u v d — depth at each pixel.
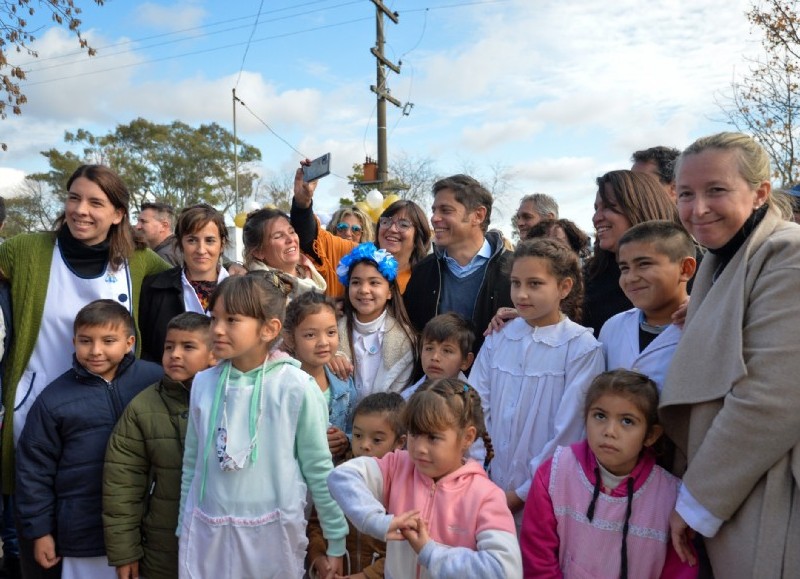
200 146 43.06
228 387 2.38
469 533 1.97
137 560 2.61
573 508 2.14
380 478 2.17
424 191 26.94
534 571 2.16
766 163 1.94
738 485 1.76
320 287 4.37
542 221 4.68
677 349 2.02
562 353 2.55
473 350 3.06
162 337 3.26
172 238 5.95
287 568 2.29
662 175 3.56
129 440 2.64
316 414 2.38
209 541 2.27
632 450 2.05
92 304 2.82
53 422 2.71
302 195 4.23
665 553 2.03
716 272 2.05
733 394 1.78
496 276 3.28
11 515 3.79
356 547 2.66
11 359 2.98
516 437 2.56
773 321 1.74
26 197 40.62
